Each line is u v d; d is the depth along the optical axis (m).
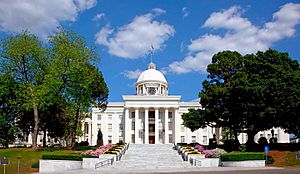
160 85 117.81
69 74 55.03
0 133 66.81
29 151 53.94
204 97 58.59
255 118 52.38
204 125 62.41
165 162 48.12
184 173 33.56
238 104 53.47
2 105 63.72
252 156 42.12
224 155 43.03
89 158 43.06
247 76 54.22
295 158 44.88
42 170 41.12
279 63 54.78
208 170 36.53
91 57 57.06
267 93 50.12
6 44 54.09
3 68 54.59
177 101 108.44
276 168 37.81
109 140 113.88
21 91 55.69
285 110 49.44
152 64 124.44
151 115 112.00
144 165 45.12
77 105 57.91
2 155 50.56
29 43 53.59
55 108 64.88
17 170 41.41
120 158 52.53
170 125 110.31
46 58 55.94
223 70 60.09
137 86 119.50
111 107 115.62
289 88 49.47
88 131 115.44
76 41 56.25
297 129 53.97
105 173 35.28
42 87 53.34
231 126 58.12
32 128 68.50
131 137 109.12
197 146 61.72
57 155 41.75
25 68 55.16
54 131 69.50
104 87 72.06
